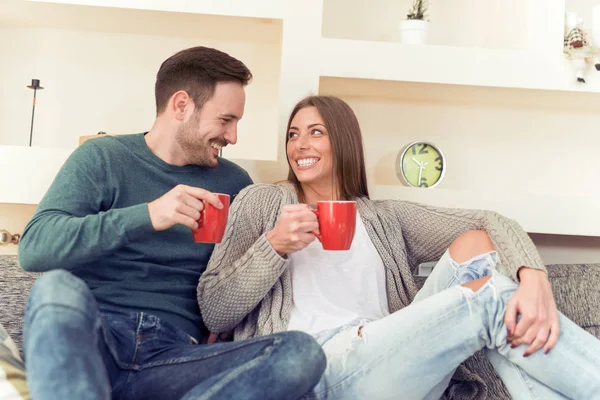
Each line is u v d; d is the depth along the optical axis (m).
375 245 1.49
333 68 1.85
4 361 1.09
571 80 1.94
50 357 0.80
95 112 2.06
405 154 2.01
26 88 2.04
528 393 1.14
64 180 1.36
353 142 1.59
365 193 1.64
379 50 1.88
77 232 1.20
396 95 2.12
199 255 1.46
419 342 1.13
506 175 2.21
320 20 1.85
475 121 2.21
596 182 2.23
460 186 2.20
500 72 1.92
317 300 1.39
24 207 2.00
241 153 2.10
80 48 2.06
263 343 0.98
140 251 1.38
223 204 1.20
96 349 0.87
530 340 1.12
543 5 1.98
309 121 1.57
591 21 2.20
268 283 1.33
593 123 2.24
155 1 1.82
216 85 1.50
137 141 1.51
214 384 0.92
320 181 1.61
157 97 1.56
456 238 1.49
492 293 1.15
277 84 2.12
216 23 1.93
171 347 1.23
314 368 0.96
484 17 2.22
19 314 1.49
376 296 1.44
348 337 1.18
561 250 2.19
